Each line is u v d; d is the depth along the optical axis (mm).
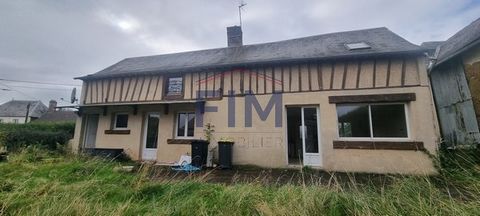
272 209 2553
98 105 8766
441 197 2555
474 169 3559
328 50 7762
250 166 7293
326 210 2512
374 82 6719
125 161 8391
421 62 6469
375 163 6359
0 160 5711
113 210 2588
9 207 2580
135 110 8953
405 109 6551
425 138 6113
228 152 7215
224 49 10969
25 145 7895
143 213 2637
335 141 6746
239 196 2918
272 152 7250
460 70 6461
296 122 7535
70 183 3576
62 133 10438
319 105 7121
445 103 7188
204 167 7227
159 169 6074
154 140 8820
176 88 8820
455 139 6789
